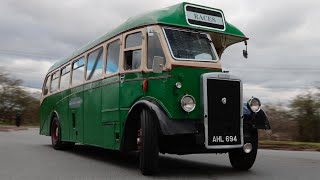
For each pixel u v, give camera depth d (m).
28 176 8.09
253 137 8.62
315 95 25.23
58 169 9.10
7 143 16.80
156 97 8.11
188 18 8.69
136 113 8.58
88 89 11.20
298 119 25.39
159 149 8.20
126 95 8.93
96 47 10.95
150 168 7.92
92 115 10.80
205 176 8.10
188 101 7.89
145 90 8.36
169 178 7.80
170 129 7.55
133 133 8.84
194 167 9.51
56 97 14.35
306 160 11.15
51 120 14.79
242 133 8.25
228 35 9.23
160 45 8.29
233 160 9.00
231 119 8.14
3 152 12.87
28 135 24.08
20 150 13.60
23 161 10.54
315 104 25.12
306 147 16.09
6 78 49.94
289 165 9.98
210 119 7.93
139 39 8.80
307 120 25.20
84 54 11.87
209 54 8.62
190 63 8.14
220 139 7.98
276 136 25.09
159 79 8.07
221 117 8.04
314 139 25.11
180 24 8.54
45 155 12.08
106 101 9.88
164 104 7.89
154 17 8.58
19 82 50.47
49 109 15.15
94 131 10.62
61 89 13.86
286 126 25.62
